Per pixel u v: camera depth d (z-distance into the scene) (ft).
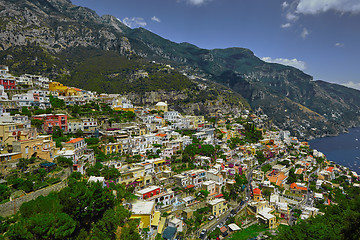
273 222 372.79
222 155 558.15
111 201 219.61
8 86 511.81
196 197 384.88
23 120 366.22
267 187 493.36
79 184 211.20
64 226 159.63
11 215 186.09
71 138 394.32
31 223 150.20
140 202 275.18
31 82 606.96
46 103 495.00
